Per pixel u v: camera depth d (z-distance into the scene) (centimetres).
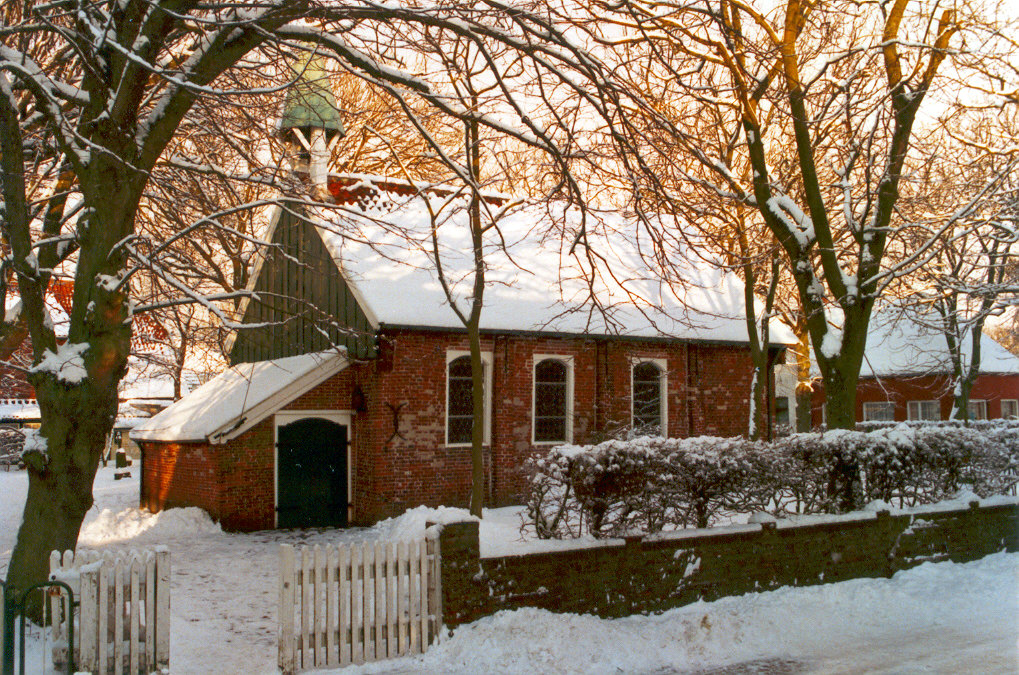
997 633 982
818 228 1605
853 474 1290
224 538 1683
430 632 859
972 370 3155
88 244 977
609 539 996
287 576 777
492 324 1936
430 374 1892
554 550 939
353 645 805
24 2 1161
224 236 1437
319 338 2016
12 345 1328
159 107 1003
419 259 2017
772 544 1120
